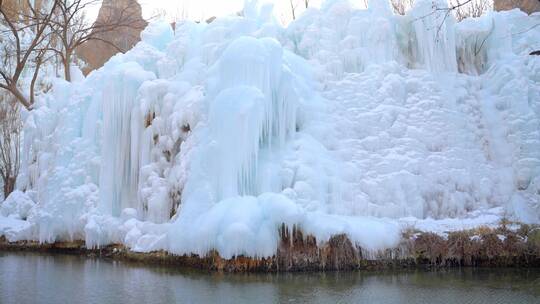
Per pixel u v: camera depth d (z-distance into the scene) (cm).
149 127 1585
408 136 1523
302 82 1536
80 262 1452
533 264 1305
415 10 1673
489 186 1527
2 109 2711
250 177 1338
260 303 909
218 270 1227
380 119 1529
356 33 1636
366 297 960
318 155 1423
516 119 1590
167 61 1731
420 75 1625
